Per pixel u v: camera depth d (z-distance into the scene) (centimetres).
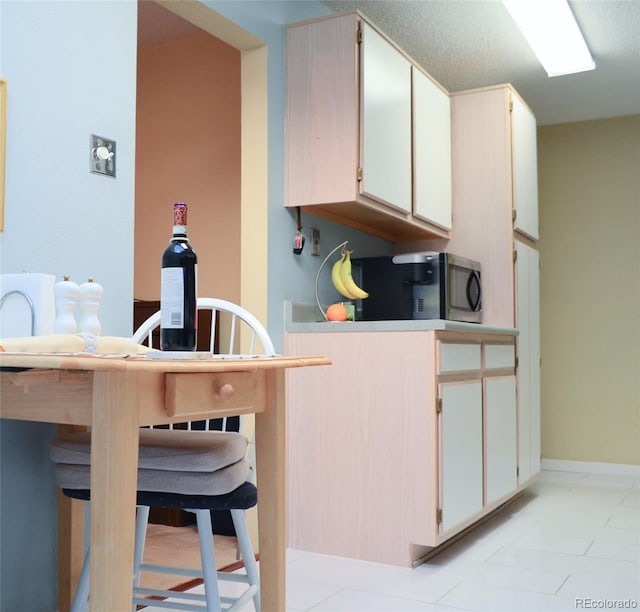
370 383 284
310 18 331
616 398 489
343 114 298
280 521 159
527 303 404
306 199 304
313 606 228
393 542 275
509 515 360
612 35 369
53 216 193
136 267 401
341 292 332
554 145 515
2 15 182
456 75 429
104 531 116
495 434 338
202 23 281
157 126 402
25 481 185
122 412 118
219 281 375
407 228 378
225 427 206
